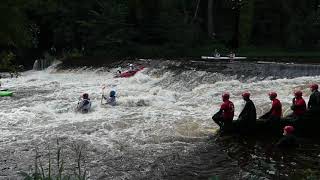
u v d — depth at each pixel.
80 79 27.56
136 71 25.70
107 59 32.53
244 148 12.10
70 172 10.10
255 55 33.50
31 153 11.65
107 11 39.34
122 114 16.33
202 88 20.44
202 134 13.48
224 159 11.16
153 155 11.50
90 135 13.41
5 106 18.48
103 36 39.16
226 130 13.27
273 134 13.21
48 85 25.36
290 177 9.71
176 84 22.66
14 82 27.31
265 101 16.59
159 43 39.78
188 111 16.48
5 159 11.14
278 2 40.28
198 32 40.59
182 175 10.03
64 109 17.48
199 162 10.95
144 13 39.84
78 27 40.34
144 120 15.20
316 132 13.10
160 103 18.28
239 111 15.82
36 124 15.05
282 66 21.61
